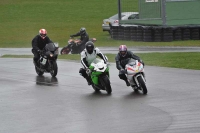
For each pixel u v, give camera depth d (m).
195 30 78.38
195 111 26.11
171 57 54.12
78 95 32.84
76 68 47.56
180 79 37.88
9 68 49.69
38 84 38.50
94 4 149.38
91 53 34.62
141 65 33.00
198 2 84.00
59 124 24.25
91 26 116.88
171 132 21.83
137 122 24.02
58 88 36.16
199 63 47.78
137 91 33.53
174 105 27.95
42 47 43.97
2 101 31.55
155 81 37.41
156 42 77.81
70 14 134.88
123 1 91.38
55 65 42.09
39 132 22.77
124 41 83.31
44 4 149.75
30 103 30.47
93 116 25.83
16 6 146.38
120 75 33.31
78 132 22.45
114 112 26.66
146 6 85.75
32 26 118.50
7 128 23.80
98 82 33.69
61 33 107.06
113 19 99.06
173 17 83.88
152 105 28.22
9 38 100.94
